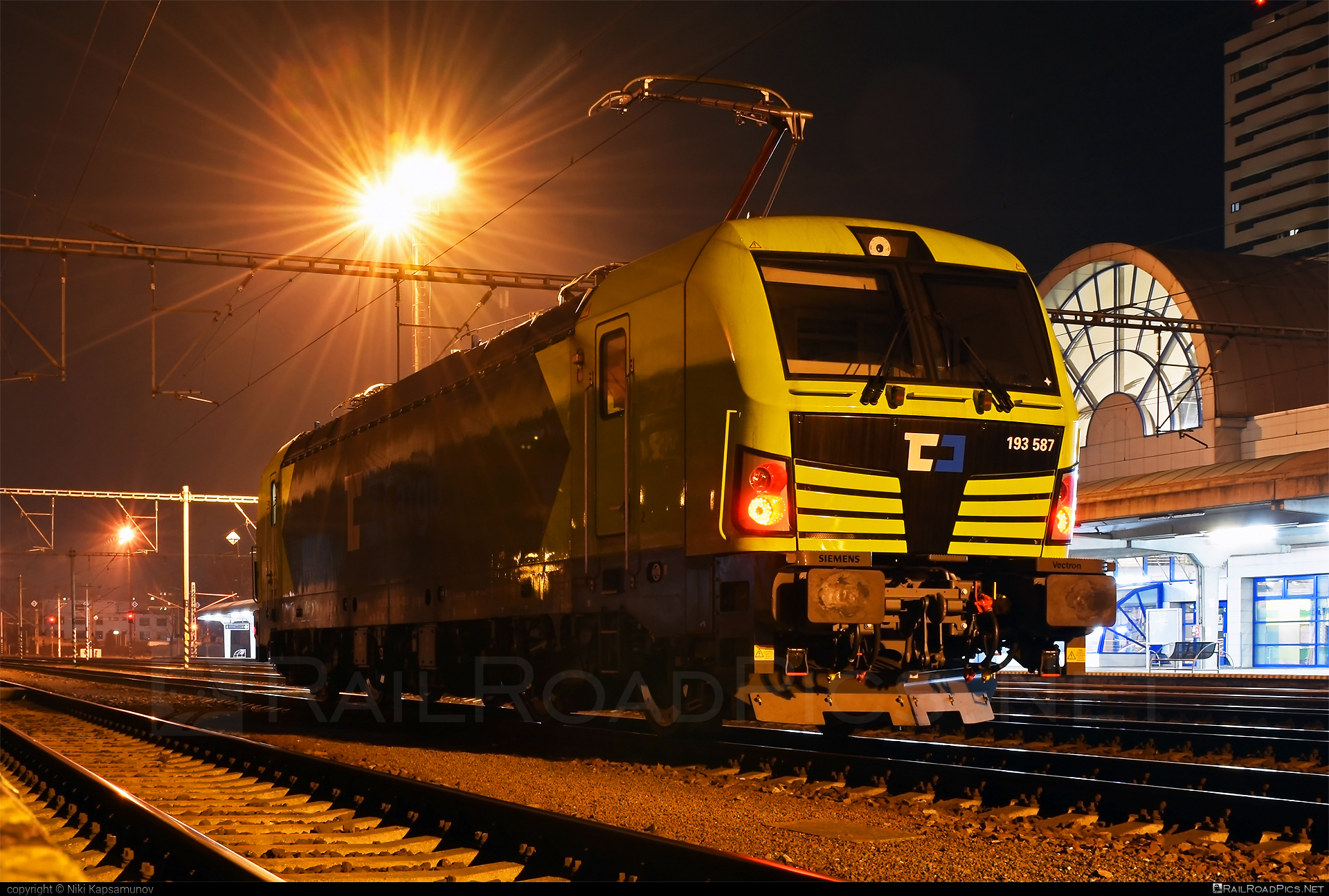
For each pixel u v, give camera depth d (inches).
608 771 378.0
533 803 315.6
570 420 431.2
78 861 266.2
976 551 360.8
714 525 350.6
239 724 626.5
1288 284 1809.8
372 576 628.4
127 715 585.6
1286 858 235.9
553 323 454.6
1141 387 1833.2
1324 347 1755.7
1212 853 239.8
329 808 317.4
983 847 252.4
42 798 365.4
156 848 252.5
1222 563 1294.3
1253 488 1062.4
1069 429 377.7
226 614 3171.8
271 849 254.2
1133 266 1855.3
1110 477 1822.1
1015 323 383.2
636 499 389.4
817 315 357.7
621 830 217.8
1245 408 1672.0
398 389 614.9
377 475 628.4
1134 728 490.0
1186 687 829.8
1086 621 369.1
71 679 1353.3
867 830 269.4
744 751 369.4
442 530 542.3
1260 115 4921.3
